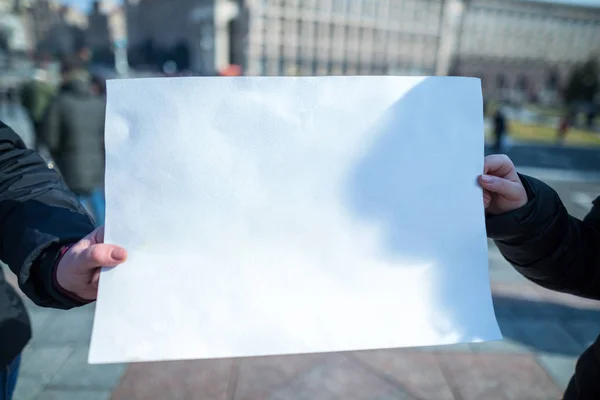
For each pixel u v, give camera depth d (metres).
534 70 67.50
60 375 2.62
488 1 62.72
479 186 0.91
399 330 0.83
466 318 0.85
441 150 0.90
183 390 2.53
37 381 2.56
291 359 2.81
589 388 1.15
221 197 0.83
